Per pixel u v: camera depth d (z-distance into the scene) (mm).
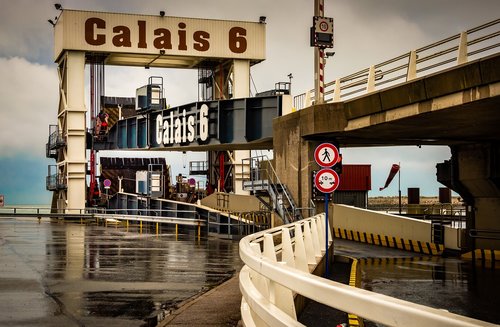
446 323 2508
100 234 39000
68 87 59000
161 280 17500
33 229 43875
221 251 27438
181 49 59406
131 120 52625
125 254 25453
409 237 33875
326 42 26656
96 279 17500
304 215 27375
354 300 3381
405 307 2850
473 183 30828
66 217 56938
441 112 20859
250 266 6742
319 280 4188
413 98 21484
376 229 36906
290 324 4711
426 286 19266
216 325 10648
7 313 12102
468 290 18438
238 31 60500
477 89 18609
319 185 18734
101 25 58219
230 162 61281
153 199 49625
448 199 68688
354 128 25641
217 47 60062
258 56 60844
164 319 11266
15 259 22750
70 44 57969
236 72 60719
